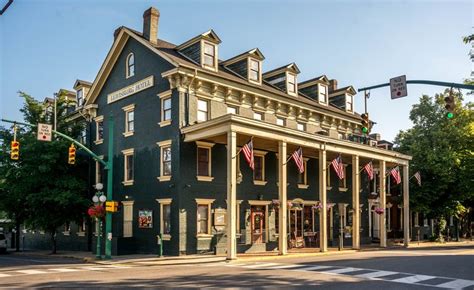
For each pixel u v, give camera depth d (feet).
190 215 84.23
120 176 99.81
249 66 99.71
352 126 124.16
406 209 116.88
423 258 71.56
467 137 136.77
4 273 55.93
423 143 139.54
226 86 91.76
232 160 75.00
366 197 129.90
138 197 93.61
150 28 97.50
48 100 120.37
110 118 83.56
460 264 61.41
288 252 88.02
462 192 138.82
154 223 88.43
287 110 105.40
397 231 146.10
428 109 144.05
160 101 90.38
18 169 100.17
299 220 106.73
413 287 41.63
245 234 92.73
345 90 127.65
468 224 174.50
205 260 73.20
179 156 84.07
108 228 80.28
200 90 88.79
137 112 96.94
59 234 123.75
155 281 45.70
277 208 100.53
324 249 90.84
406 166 119.85
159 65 91.40
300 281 44.86
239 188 93.20
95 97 110.22
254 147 97.45
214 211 87.92
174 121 86.07
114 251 88.94
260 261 70.79
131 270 58.75
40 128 73.26
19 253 114.93
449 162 131.44
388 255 79.97
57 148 102.58
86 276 51.37
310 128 110.83
